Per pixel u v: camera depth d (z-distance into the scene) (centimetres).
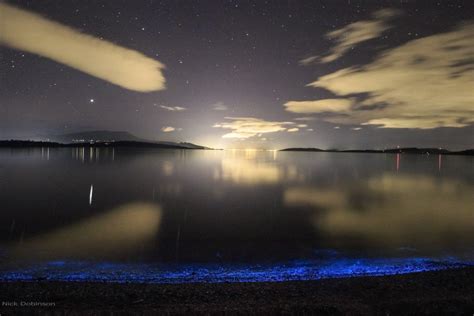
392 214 2064
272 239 1371
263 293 616
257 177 5241
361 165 10744
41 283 686
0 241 1289
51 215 1931
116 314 498
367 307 531
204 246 1234
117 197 2762
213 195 3016
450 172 7200
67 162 8169
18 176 4488
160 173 5738
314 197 2934
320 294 607
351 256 1073
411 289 629
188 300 575
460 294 594
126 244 1252
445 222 1791
